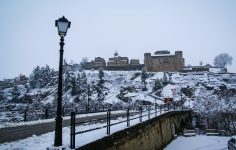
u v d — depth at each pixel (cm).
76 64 14988
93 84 11012
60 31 950
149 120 2131
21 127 1791
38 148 987
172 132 3772
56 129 900
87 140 1044
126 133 1464
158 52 14850
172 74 12838
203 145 3447
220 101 6419
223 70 13925
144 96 9838
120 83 12038
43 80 11981
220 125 5850
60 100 916
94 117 2838
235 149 2461
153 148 2253
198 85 11006
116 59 14938
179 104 7731
